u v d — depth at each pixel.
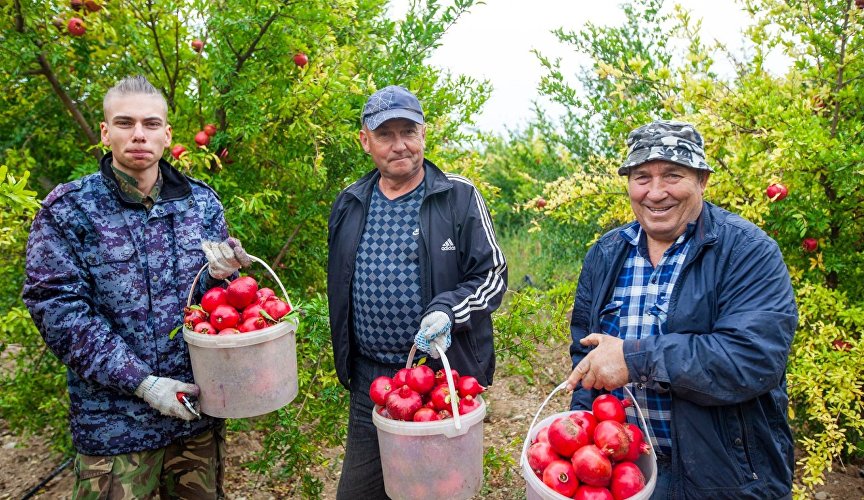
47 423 3.99
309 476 3.49
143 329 2.40
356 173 3.99
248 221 3.71
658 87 3.90
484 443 4.28
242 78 3.68
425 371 2.21
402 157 2.54
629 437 1.78
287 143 3.79
